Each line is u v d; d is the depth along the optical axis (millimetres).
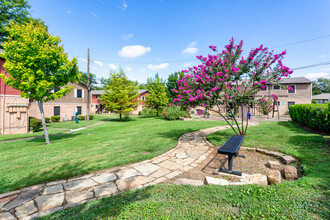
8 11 18969
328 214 1817
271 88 24156
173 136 8242
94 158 4969
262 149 5184
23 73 6953
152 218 2035
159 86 25922
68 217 2229
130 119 23344
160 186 3014
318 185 2574
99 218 2117
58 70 7531
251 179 3242
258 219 1898
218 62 5559
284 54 5238
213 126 11609
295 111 10781
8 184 3402
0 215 2434
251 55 5484
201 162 4637
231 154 3609
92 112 40188
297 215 1871
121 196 2729
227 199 2389
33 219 2289
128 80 22109
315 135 6098
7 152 6367
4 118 12086
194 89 6043
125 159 4797
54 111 20359
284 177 3410
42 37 7297
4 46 6652
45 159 5055
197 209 2186
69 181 3549
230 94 5812
